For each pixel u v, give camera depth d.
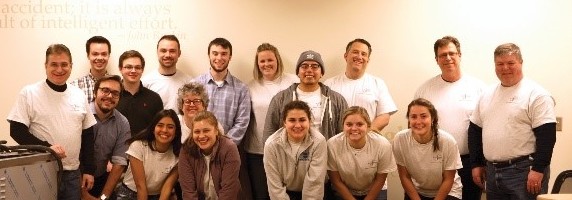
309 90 3.57
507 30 4.12
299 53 4.13
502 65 3.17
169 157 3.37
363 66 3.85
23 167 2.62
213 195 3.29
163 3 4.12
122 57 3.71
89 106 3.37
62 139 3.12
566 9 4.11
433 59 4.12
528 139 3.13
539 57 4.12
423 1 4.12
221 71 3.79
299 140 3.23
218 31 4.12
